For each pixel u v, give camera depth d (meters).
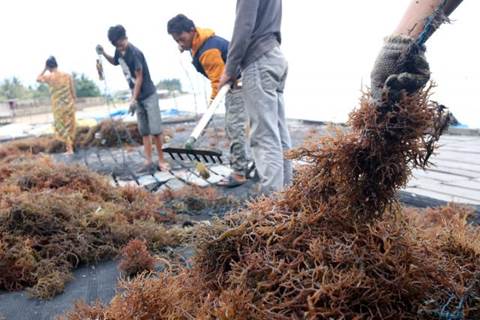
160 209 3.82
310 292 1.29
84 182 4.10
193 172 5.82
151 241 2.95
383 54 1.32
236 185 4.66
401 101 1.29
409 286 1.31
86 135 9.36
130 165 6.72
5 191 3.72
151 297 1.40
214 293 1.48
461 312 1.32
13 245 2.67
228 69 3.21
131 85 5.74
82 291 2.38
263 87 3.22
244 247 1.54
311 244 1.38
